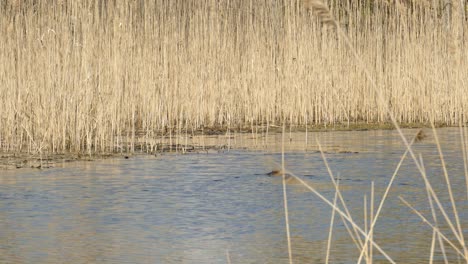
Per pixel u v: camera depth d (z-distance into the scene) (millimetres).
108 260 20000
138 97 49469
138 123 50438
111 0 46375
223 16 54344
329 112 54938
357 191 29406
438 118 55000
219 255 20547
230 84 53062
